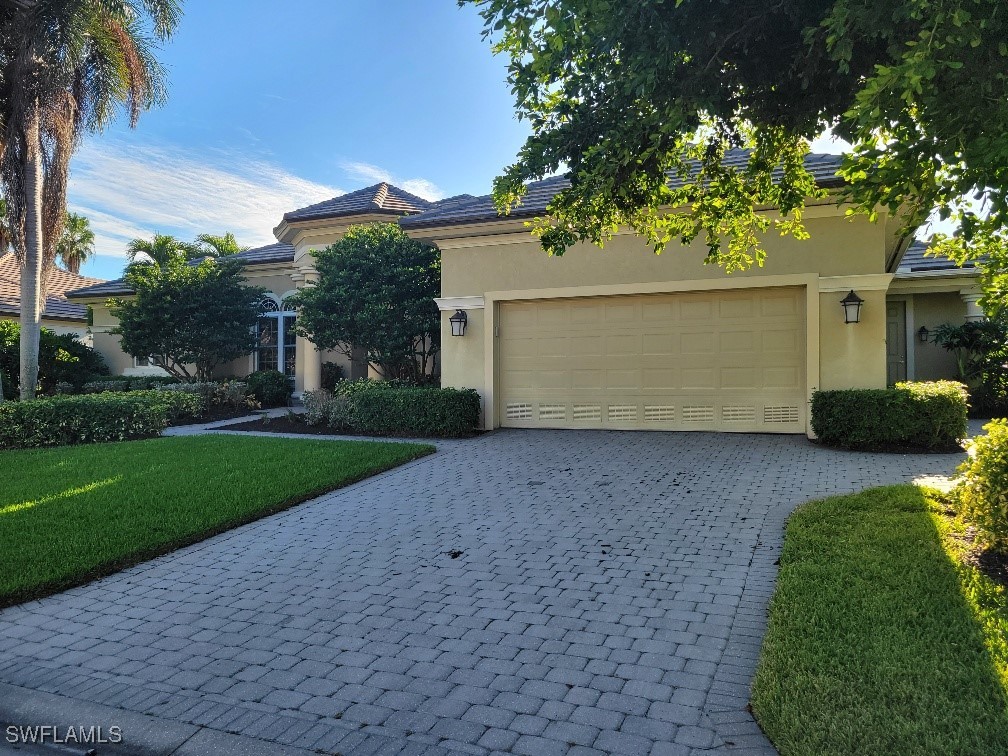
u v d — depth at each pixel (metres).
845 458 9.08
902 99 3.42
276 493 7.61
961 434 9.60
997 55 3.43
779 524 6.16
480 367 12.52
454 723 3.18
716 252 6.88
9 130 15.55
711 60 4.28
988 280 5.97
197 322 18.00
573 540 5.93
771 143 5.77
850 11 3.38
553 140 4.84
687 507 6.86
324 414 13.56
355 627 4.33
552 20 3.92
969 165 3.62
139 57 16.42
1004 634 3.61
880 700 3.02
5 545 5.87
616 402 11.83
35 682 3.75
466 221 12.23
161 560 5.80
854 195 4.70
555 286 12.00
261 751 3.03
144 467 9.18
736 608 4.38
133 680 3.73
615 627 4.16
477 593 4.82
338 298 13.84
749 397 11.03
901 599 4.12
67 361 22.03
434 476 8.75
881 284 10.04
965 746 2.64
